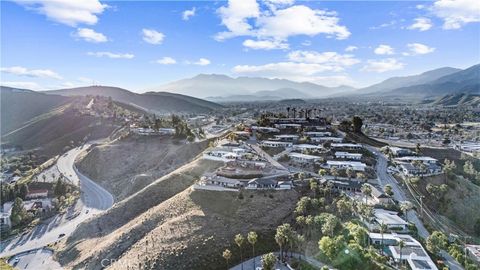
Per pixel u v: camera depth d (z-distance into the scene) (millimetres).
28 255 127000
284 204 120625
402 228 105562
